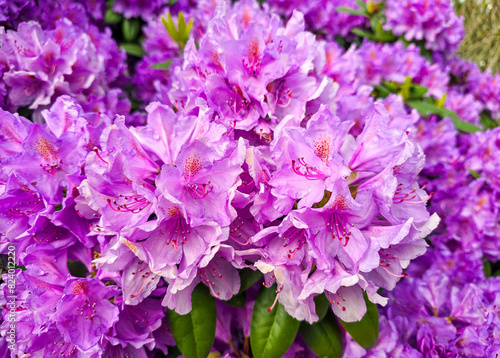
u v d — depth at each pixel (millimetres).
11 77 441
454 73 671
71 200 323
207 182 296
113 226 290
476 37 858
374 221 297
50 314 308
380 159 297
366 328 356
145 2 640
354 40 704
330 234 295
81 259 344
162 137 308
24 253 320
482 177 510
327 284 278
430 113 548
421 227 313
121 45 666
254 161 304
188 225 302
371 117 302
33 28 462
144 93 636
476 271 494
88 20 623
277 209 293
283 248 311
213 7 603
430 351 393
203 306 354
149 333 355
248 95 348
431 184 528
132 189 300
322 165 298
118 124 293
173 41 625
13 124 342
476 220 511
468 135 557
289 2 664
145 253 286
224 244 302
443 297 438
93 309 323
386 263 320
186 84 380
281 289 323
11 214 335
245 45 343
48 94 457
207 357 373
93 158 305
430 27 610
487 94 650
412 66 571
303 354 411
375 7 651
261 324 354
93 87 499
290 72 357
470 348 396
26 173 322
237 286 339
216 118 349
